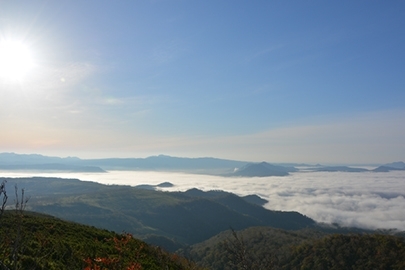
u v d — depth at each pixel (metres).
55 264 11.89
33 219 22.64
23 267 10.48
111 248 19.55
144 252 20.84
